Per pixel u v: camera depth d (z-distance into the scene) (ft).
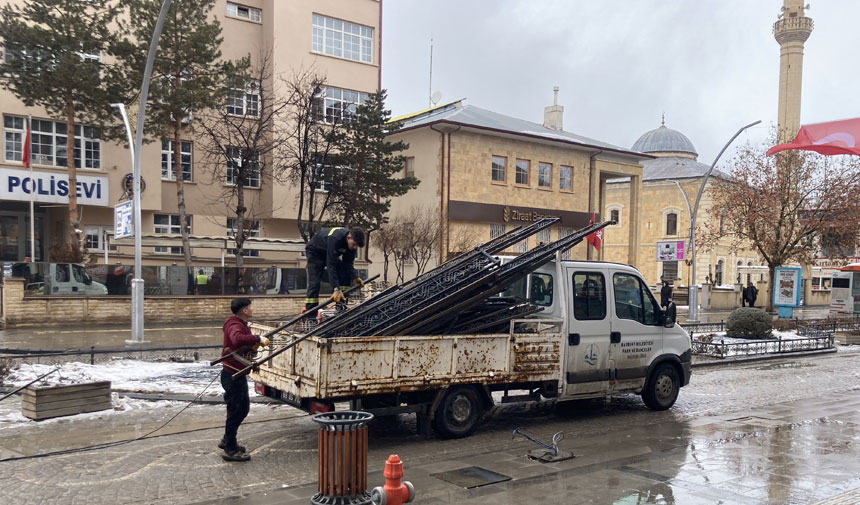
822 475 21.59
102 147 93.66
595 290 30.01
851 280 98.32
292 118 95.91
